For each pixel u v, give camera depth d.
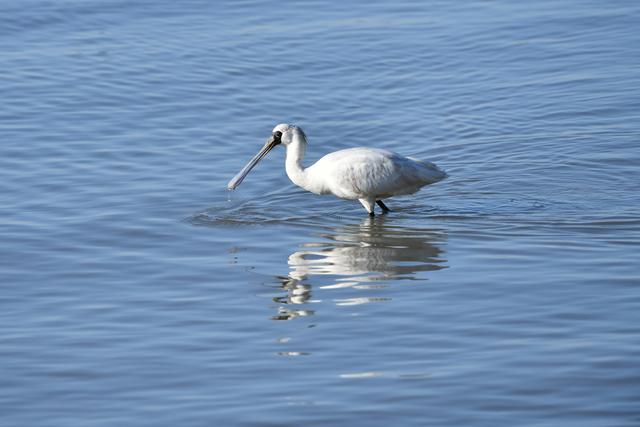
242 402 11.94
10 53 28.25
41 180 20.41
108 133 23.20
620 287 15.00
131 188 20.08
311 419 11.51
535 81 26.66
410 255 16.66
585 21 31.12
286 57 28.42
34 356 13.24
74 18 30.94
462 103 25.33
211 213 18.89
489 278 15.50
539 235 17.42
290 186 20.59
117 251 17.03
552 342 13.25
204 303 14.89
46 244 17.27
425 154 22.28
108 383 12.50
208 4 32.88
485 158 21.81
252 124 24.03
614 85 26.02
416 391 12.07
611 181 20.20
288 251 16.98
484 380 12.29
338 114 24.77
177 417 11.62
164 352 13.31
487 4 33.22
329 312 14.43
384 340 13.47
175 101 25.30
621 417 11.41
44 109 24.52
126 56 28.16
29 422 11.60
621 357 12.75
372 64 28.03
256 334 13.80
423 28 30.89
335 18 31.84
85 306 14.87
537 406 11.67
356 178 18.39
